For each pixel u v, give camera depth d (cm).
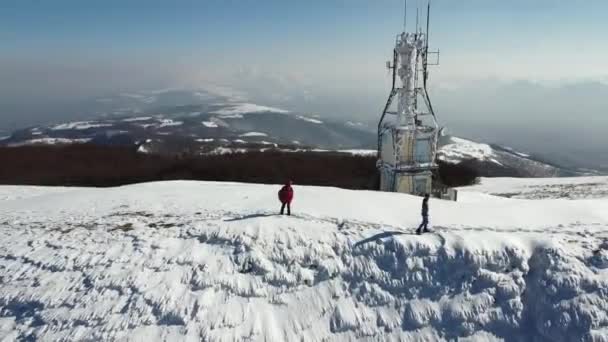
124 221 2070
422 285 1552
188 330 1411
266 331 1433
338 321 1478
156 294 1507
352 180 5491
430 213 2028
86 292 1530
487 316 1466
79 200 2673
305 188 2758
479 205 2209
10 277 1627
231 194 2589
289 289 1554
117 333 1398
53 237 1900
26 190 3759
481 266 1573
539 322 1429
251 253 1645
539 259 1573
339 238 1711
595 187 4466
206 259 1642
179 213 2159
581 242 1644
